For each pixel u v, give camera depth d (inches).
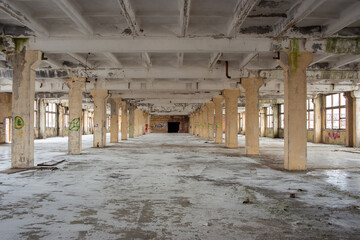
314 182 350.6
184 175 398.3
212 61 578.6
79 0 339.0
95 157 627.8
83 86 699.4
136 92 1127.6
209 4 351.9
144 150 815.7
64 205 246.4
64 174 405.4
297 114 450.6
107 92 908.6
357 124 947.3
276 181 356.2
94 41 440.5
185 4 303.4
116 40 439.2
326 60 623.8
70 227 194.2
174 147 927.0
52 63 597.0
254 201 261.3
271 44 437.4
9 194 285.6
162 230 189.0
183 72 661.3
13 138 459.2
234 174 407.2
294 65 448.1
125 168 464.4
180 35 421.7
